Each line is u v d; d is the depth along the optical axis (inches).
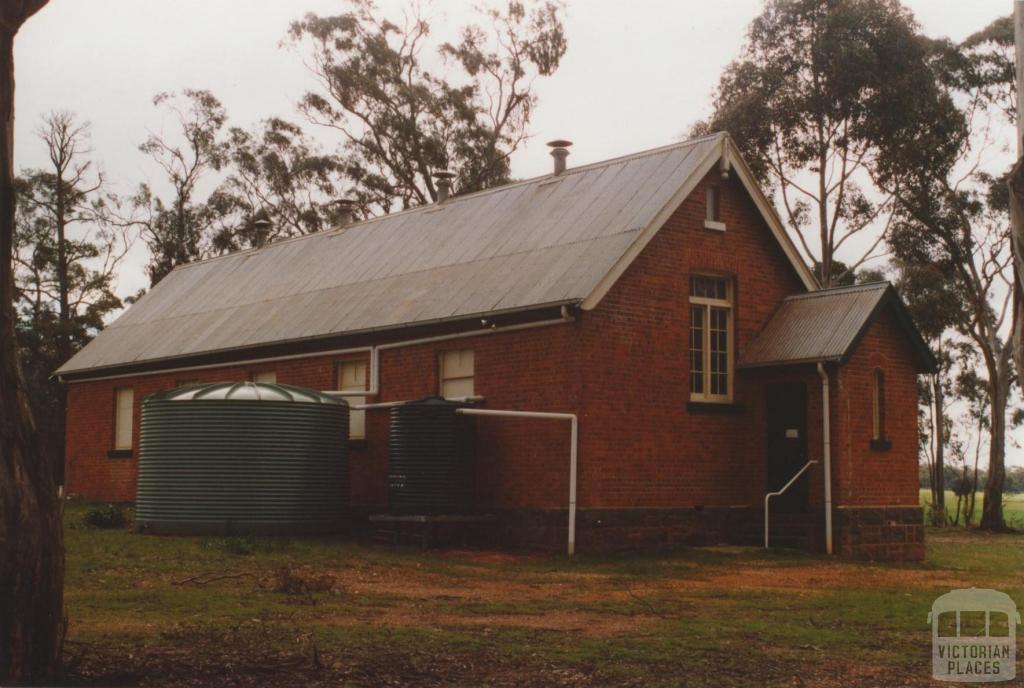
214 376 1050.1
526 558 696.4
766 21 1476.4
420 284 886.4
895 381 805.9
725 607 486.6
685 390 785.6
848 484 760.3
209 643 361.7
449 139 1803.6
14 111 298.5
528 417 751.1
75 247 1910.7
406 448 772.0
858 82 1398.9
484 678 315.0
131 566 581.6
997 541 1206.9
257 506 786.2
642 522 745.6
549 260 788.6
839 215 1510.8
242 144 1930.4
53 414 1830.7
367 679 310.2
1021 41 306.5
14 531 283.1
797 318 820.6
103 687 294.4
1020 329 306.0
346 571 601.3
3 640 280.1
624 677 317.7
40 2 303.1
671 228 786.2
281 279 1102.4
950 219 1481.3
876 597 530.0
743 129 1480.1
